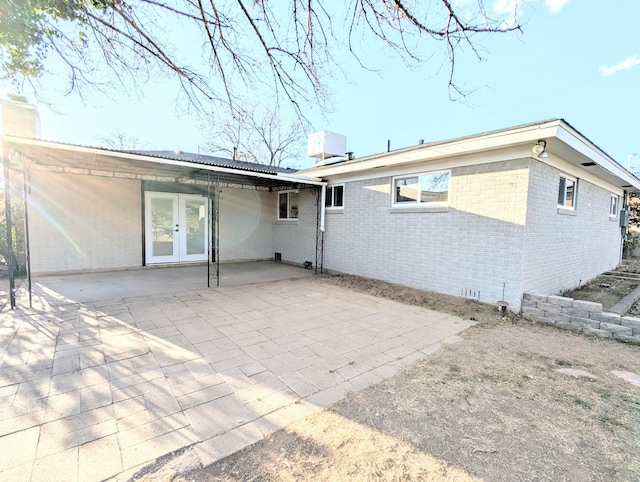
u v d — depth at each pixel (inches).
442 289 230.4
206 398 94.3
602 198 314.2
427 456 72.4
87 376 105.6
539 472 68.1
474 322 176.1
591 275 303.1
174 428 80.0
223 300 213.6
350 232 310.0
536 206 194.7
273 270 348.8
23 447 71.6
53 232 285.1
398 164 256.1
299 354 129.0
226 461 69.6
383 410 90.5
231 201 401.1
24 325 153.1
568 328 167.9
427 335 155.2
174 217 355.9
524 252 187.2
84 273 297.4
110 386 99.5
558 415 89.4
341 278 297.0
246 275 315.0
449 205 224.1
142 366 114.0
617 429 83.4
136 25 124.1
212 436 77.5
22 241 273.6
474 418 87.5
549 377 112.9
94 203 303.9
